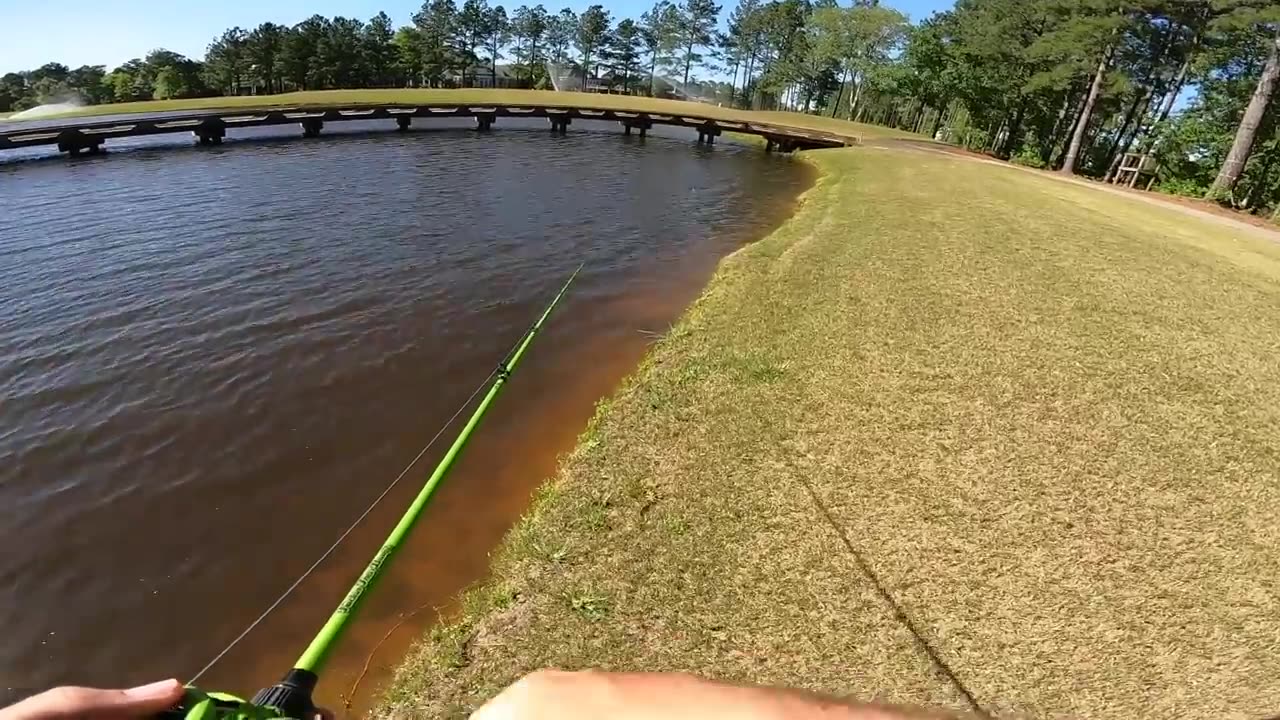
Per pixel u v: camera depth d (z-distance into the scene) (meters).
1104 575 3.91
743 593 3.69
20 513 4.98
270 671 3.72
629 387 6.23
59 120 30.42
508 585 3.78
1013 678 3.23
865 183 18.67
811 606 3.61
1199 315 7.98
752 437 5.15
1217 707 3.09
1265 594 3.81
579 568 3.87
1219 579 3.91
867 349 6.70
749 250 11.01
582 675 0.61
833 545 4.05
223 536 4.76
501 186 18.47
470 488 5.12
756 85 78.56
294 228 12.57
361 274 10.18
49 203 14.07
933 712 0.61
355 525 4.84
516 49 82.81
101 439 5.86
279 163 20.64
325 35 60.94
